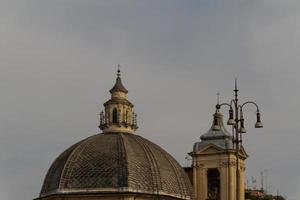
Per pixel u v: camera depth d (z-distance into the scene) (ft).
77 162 271.69
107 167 266.36
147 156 275.59
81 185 263.90
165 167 277.85
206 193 335.88
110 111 298.76
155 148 287.69
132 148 277.03
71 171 269.23
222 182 331.36
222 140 337.11
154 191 265.54
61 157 284.41
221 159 333.83
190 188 285.64
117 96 301.84
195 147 341.82
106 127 297.12
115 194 260.01
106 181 262.67
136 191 260.83
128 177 262.88
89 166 268.21
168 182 272.31
